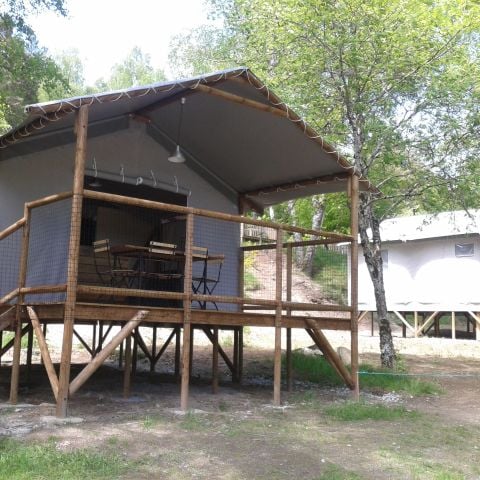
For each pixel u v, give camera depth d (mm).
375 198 12445
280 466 5172
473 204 13125
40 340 7141
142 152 9859
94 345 12141
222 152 10219
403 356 15023
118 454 5246
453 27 11859
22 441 5512
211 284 10695
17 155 8914
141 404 7824
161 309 7465
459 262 19500
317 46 12227
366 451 5855
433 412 8328
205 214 7734
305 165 9820
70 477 4559
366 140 12594
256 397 9070
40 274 8516
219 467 5059
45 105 6500
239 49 15875
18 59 20062
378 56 12000
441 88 12094
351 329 9352
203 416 7055
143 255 8617
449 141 12531
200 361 13344
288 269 10086
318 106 12859
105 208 10195
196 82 7484
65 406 6582
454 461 5719
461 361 14617
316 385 10727
